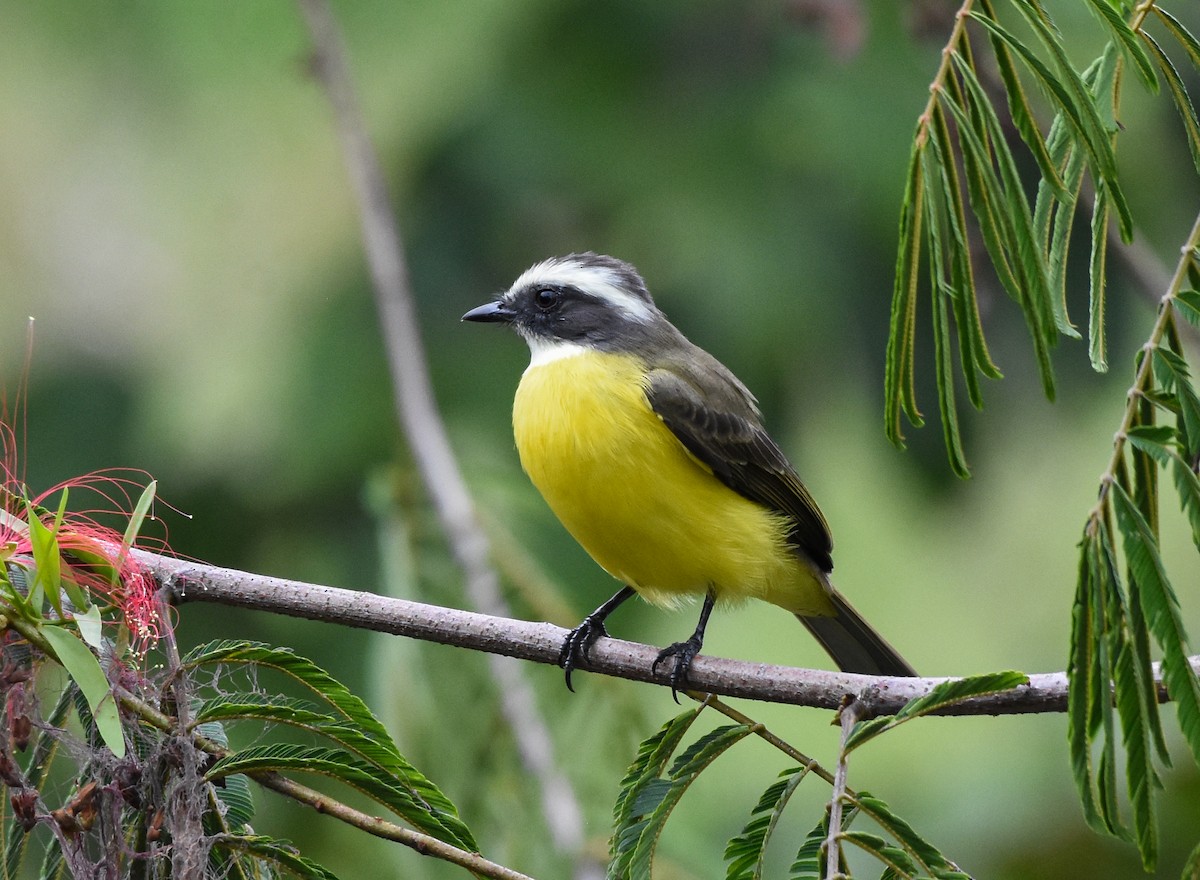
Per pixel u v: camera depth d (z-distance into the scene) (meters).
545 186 12.58
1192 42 5.50
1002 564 17.52
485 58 12.73
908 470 12.99
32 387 12.95
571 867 8.55
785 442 12.41
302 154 13.56
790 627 18.41
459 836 5.63
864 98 12.34
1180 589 16.38
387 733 5.69
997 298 12.39
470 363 12.53
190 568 6.70
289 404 12.51
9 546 5.88
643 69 12.73
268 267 13.43
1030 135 5.26
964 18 5.27
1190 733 4.85
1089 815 5.01
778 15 12.61
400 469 10.12
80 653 5.48
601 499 8.77
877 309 12.44
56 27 13.55
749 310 12.07
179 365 13.12
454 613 7.04
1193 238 5.14
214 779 5.62
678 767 5.71
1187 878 5.35
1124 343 12.48
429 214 12.81
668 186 12.39
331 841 9.45
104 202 13.66
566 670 7.79
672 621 12.44
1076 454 16.86
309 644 11.31
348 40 12.70
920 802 13.12
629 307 9.72
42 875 5.84
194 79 13.43
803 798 14.07
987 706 6.30
